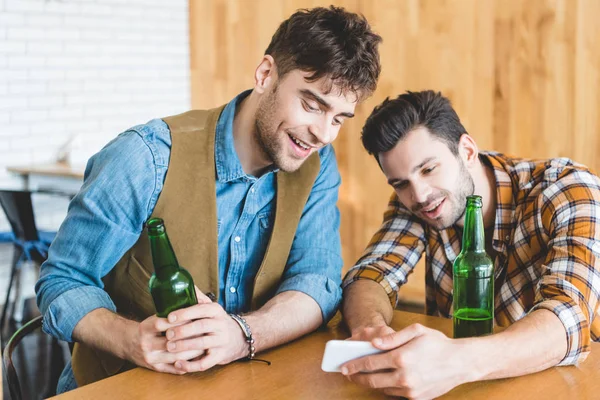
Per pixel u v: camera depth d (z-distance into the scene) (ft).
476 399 3.44
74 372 4.93
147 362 3.88
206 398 3.51
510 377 3.68
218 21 13.42
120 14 17.17
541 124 10.12
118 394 3.59
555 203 4.70
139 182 4.59
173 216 4.69
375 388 3.47
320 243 5.04
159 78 18.20
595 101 9.58
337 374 3.79
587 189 4.67
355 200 12.15
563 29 9.71
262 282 4.89
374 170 11.78
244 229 4.94
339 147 12.21
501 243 5.04
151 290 3.91
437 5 10.78
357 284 4.93
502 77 10.36
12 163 15.60
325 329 4.61
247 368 3.91
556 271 4.30
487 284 4.00
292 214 4.95
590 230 4.45
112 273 4.87
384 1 11.31
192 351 3.84
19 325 12.48
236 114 4.95
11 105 15.53
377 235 5.48
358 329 4.28
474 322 4.02
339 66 4.28
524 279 4.96
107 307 4.37
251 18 12.92
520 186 5.00
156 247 3.88
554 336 3.78
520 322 3.88
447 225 4.95
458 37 10.68
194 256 4.72
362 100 4.58
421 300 11.42
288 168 4.69
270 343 4.15
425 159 4.73
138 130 4.75
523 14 10.02
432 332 3.51
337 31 4.34
